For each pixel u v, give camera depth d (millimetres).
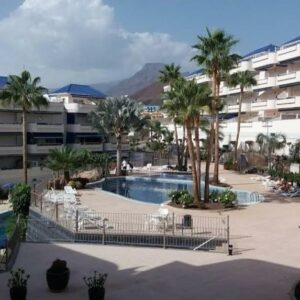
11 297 14867
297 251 22297
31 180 56062
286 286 17234
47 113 72938
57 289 16219
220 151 73250
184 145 65688
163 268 19438
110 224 27844
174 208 34719
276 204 36281
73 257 20984
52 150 47406
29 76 49562
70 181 46312
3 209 40625
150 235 25078
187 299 15844
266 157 61656
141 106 59094
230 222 29203
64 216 29781
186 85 34125
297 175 44875
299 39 70438
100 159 55844
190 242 24609
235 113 80375
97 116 58250
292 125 59219
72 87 85562
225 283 17531
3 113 67625
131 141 85438
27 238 26094
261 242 24062
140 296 16062
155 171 62000
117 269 19234
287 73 66438
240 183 50438
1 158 65812
